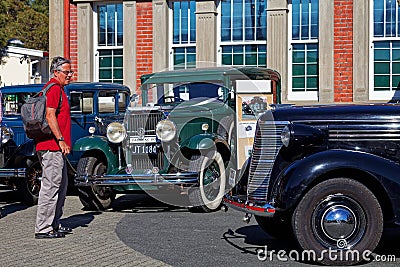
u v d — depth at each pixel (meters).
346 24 15.70
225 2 16.50
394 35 15.59
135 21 16.89
